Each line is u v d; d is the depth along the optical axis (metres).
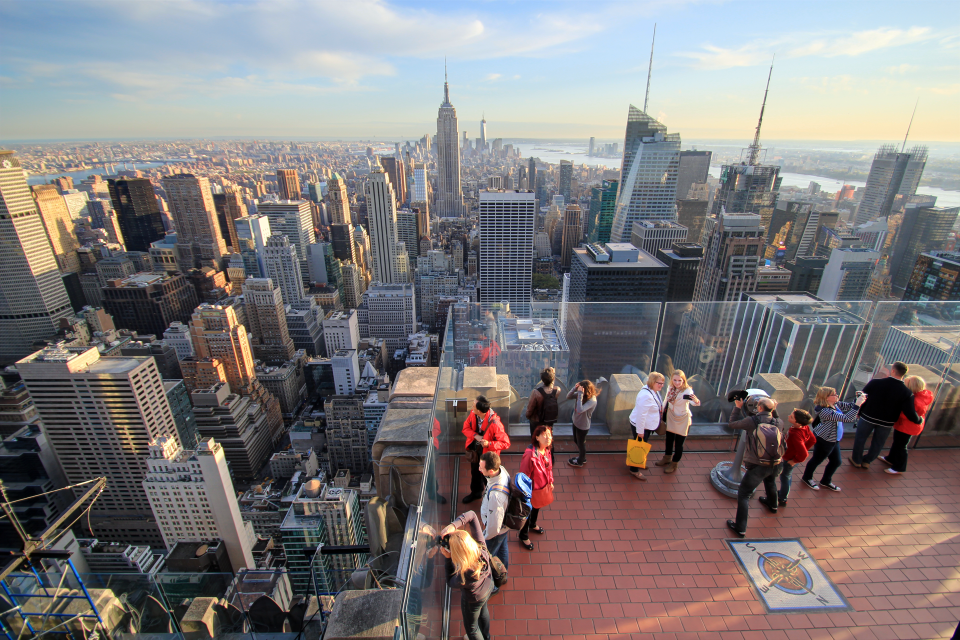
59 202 169.38
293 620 6.53
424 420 7.26
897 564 6.63
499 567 5.88
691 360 9.76
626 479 8.27
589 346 9.50
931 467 8.67
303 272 188.62
